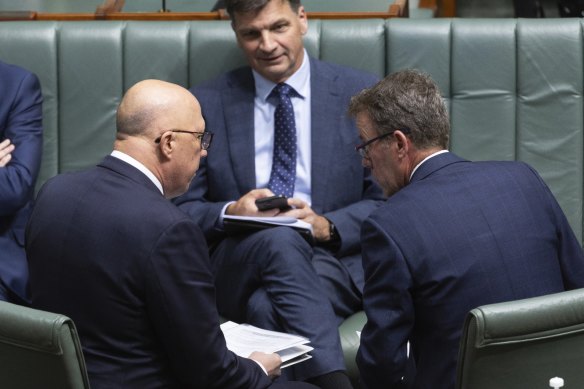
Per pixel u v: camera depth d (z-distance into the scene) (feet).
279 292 32.71
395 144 24.90
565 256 24.81
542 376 20.85
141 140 24.70
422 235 23.17
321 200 36.86
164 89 25.14
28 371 21.85
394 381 24.16
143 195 23.61
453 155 25.05
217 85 38.37
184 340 22.82
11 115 37.45
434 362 23.54
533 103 38.75
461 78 39.04
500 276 23.25
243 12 36.42
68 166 40.11
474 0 55.93
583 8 50.93
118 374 23.03
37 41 40.09
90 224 23.20
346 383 30.94
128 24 40.19
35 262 23.95
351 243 35.73
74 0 43.11
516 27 38.86
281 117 37.22
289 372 31.58
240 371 24.16
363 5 42.11
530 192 24.43
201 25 40.06
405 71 25.49
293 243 33.24
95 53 39.93
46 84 40.11
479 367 20.61
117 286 22.70
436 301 23.13
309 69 37.88
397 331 23.49
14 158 36.58
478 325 20.16
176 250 22.70
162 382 23.36
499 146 38.93
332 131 37.17
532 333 20.44
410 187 24.17
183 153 25.13
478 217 23.58
